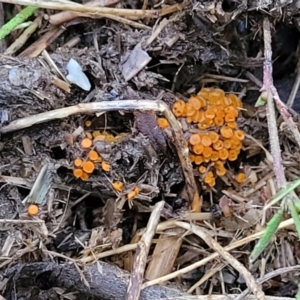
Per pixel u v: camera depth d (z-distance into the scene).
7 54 0.13
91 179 0.13
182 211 0.14
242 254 0.14
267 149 0.15
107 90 0.13
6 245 0.13
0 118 0.13
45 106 0.13
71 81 0.13
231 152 0.14
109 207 0.14
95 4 0.14
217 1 0.13
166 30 0.14
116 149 0.13
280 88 0.15
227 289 0.14
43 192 0.13
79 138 0.13
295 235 0.14
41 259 0.13
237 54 0.14
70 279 0.13
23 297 0.13
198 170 0.14
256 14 0.13
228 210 0.14
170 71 0.14
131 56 0.13
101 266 0.13
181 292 0.13
